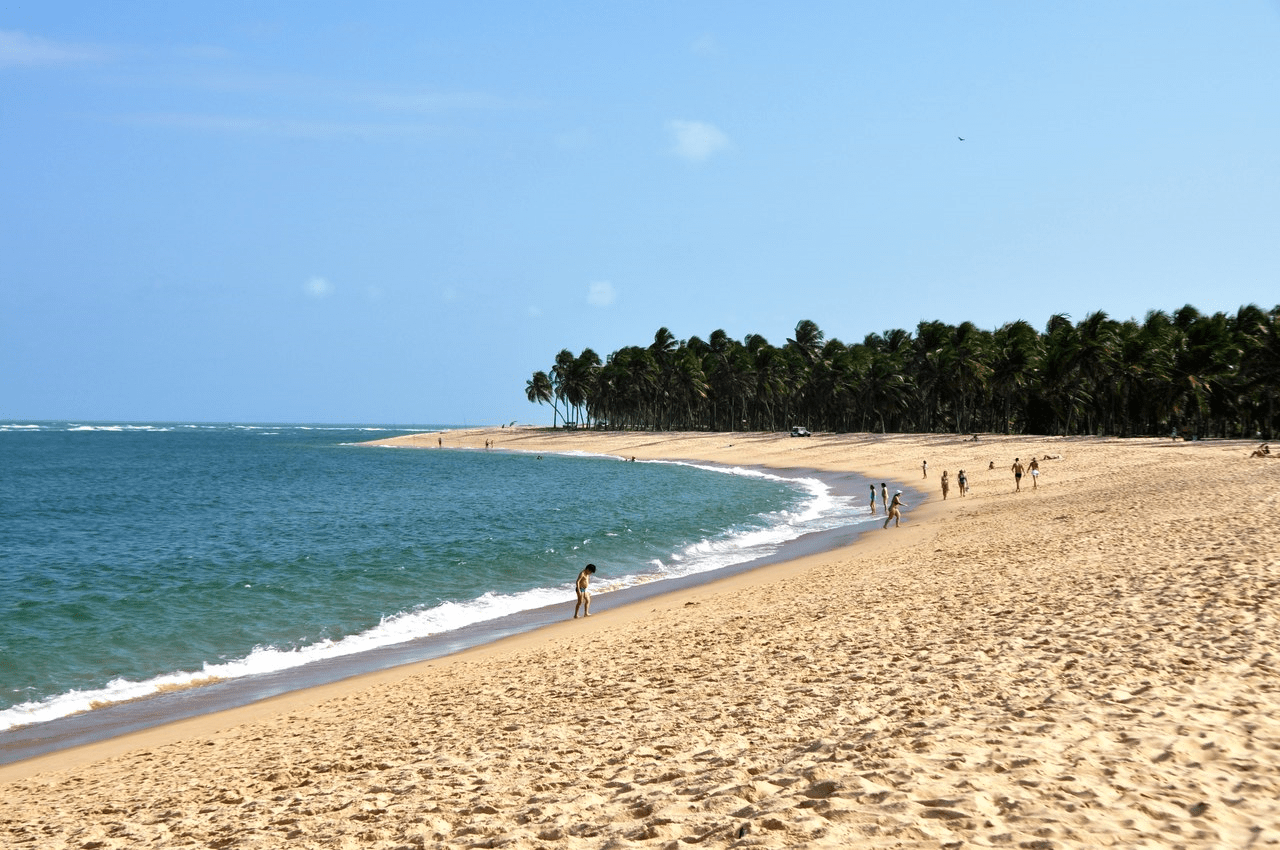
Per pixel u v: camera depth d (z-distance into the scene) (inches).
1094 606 523.8
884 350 5196.9
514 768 342.6
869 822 214.4
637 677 513.7
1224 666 358.0
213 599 1013.2
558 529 1624.0
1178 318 3826.3
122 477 3474.4
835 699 383.2
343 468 4035.4
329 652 770.2
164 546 1528.1
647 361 5708.7
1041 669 385.7
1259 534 732.0
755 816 231.6
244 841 286.0
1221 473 1470.2
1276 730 271.7
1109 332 3563.0
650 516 1823.3
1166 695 320.8
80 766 473.4
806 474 2945.4
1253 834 194.2
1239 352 3139.8
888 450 3435.0
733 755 313.1
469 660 674.8
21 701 638.5
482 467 4015.8
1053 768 246.7
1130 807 213.6
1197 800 216.8
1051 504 1327.5
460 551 1362.0
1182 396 3157.0
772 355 5103.3
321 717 530.3
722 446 4480.8
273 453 5684.1
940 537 1108.5
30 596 1045.8
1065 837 195.5
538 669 589.9
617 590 1017.5
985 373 3941.9
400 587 1080.2
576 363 6328.7
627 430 6250.0
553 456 5019.7
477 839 256.1
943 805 221.9
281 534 1667.1
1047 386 3715.6
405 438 7076.8
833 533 1400.1
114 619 912.9
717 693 438.6
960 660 428.8
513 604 959.6
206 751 472.4
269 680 679.7
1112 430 3831.2
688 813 247.3
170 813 344.5
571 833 246.8
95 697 645.3
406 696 562.3
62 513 2137.1
